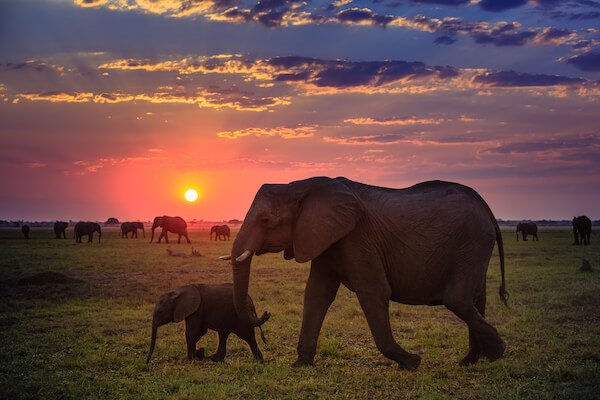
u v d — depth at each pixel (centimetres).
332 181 989
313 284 1038
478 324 975
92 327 1366
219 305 1045
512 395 796
